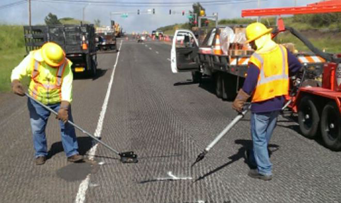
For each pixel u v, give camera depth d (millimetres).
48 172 4840
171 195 4109
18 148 5875
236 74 8750
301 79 6344
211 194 4121
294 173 4660
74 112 8539
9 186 4422
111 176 4668
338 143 5270
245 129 6754
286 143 5855
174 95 10656
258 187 4277
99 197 4094
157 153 5496
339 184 4312
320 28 33688
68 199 4059
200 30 13258
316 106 5754
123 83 13508
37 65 4695
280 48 4234
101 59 26531
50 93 4832
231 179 4516
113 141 6141
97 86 12938
